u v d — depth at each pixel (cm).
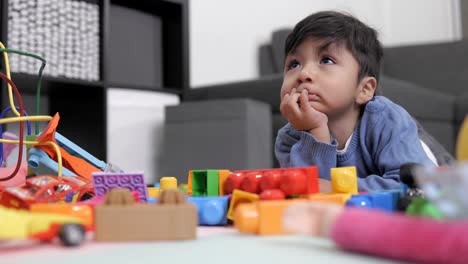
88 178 81
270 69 261
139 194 56
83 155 90
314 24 89
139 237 41
